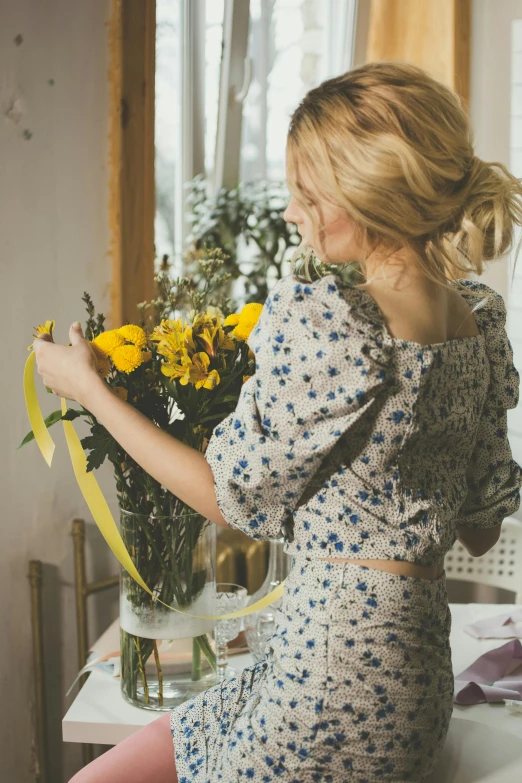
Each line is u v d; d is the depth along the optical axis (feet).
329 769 2.98
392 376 2.94
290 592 3.15
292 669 3.02
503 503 3.81
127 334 3.89
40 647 6.51
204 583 4.29
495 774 3.58
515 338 7.95
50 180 6.28
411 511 3.01
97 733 4.24
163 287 4.84
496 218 3.08
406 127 2.89
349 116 2.92
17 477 6.42
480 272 3.22
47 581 6.63
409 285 3.10
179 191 8.43
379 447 2.95
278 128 8.79
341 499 3.00
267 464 2.99
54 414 4.05
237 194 8.05
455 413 3.14
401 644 2.98
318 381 2.93
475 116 8.08
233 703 3.52
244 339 4.00
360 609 2.96
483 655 4.84
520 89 7.83
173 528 4.14
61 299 6.42
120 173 6.38
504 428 3.76
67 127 6.28
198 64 8.21
